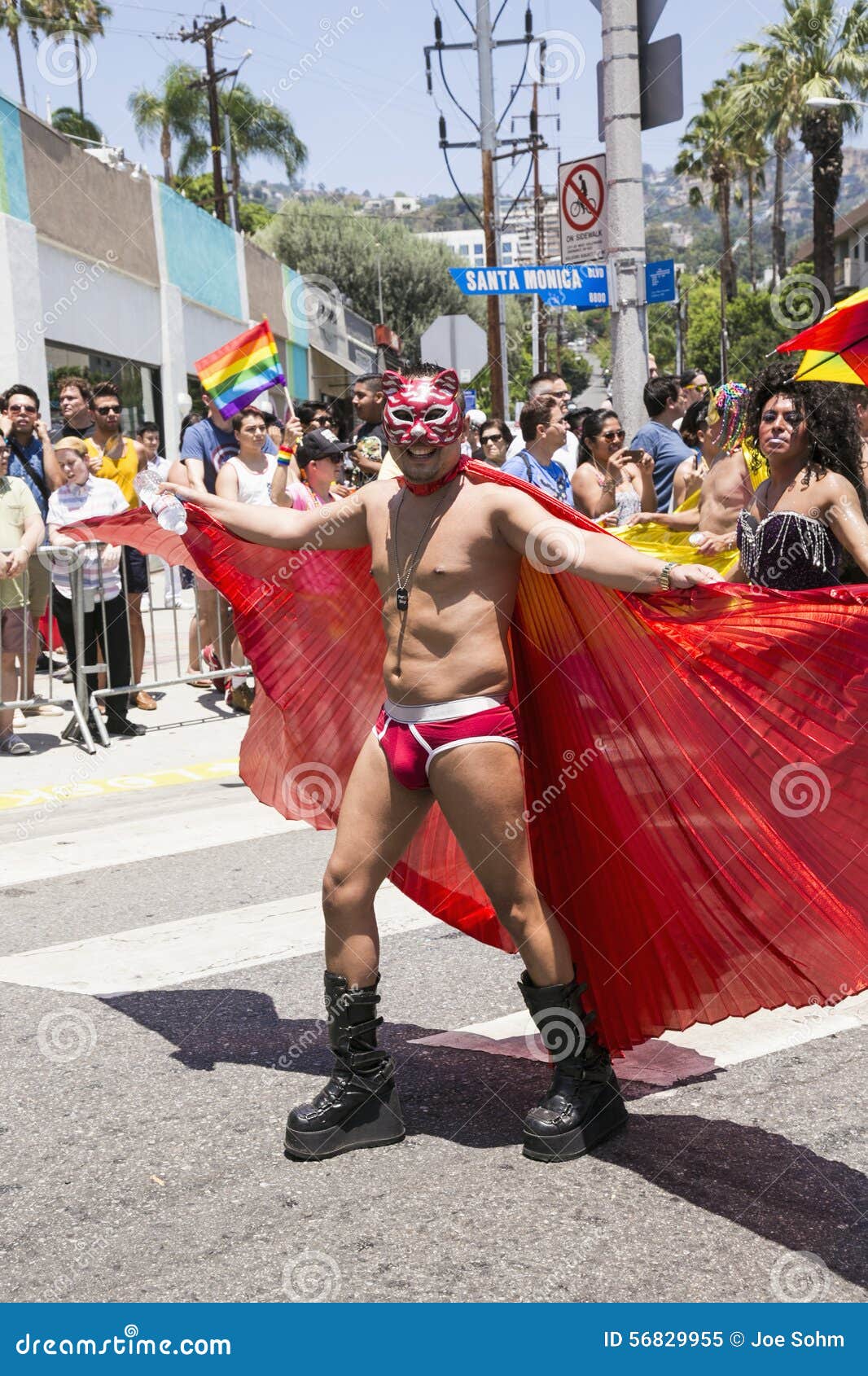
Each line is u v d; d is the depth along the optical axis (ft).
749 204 169.07
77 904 17.62
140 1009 13.94
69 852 20.16
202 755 26.45
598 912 11.18
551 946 10.78
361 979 10.83
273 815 21.99
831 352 12.64
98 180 56.75
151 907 17.37
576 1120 10.62
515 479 10.25
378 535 10.68
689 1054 12.51
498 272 34.88
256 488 27.63
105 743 27.20
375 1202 9.98
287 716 12.82
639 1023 11.08
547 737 11.29
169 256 67.82
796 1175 10.16
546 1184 10.18
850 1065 12.12
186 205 72.23
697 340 237.25
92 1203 10.09
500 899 10.69
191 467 28.60
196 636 33.76
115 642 28.12
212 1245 9.44
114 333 59.00
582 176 36.68
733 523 17.98
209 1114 11.55
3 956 15.70
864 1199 9.78
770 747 10.22
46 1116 11.58
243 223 229.86
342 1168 10.57
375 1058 10.87
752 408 14.12
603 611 10.50
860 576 13.91
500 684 10.45
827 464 13.58
